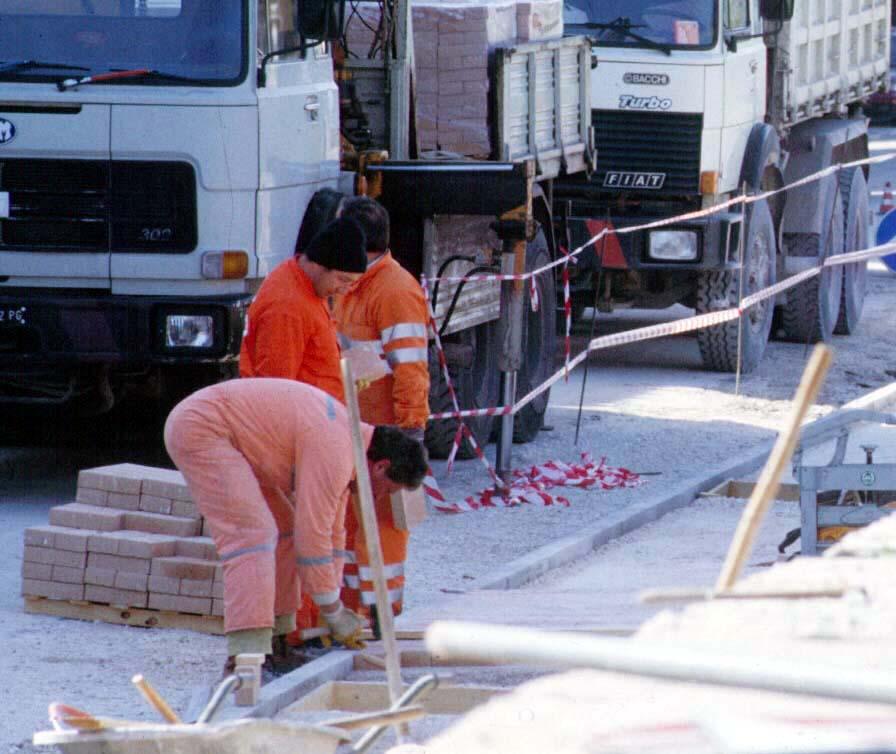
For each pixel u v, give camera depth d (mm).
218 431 18516
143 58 28266
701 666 4836
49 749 17000
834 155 55469
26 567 22781
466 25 33938
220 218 28141
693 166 44875
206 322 27984
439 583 25188
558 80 36625
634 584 25016
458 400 34156
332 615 19125
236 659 17906
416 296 22953
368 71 32656
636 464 35250
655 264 44719
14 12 28547
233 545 18500
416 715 12039
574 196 45906
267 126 28234
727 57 45312
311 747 11930
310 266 20797
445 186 31031
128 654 20984
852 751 4598
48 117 28234
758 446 37188
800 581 6527
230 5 28031
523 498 31312
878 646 5406
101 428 35688
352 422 13922
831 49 55688
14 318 28172
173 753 12133
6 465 32750
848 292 55781
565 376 42531
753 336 47875
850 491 24906
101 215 28297
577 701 5238
